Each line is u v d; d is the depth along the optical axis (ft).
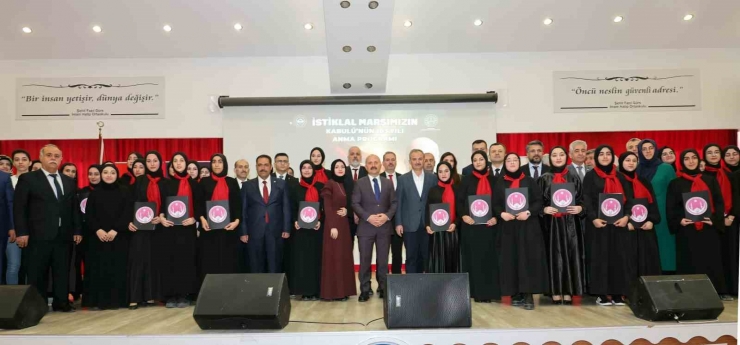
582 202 14.75
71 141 27.63
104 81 27.12
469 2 23.49
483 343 10.96
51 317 13.91
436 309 11.24
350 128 27.27
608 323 11.66
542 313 13.25
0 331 11.82
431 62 27.45
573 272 14.46
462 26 25.05
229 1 23.25
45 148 15.20
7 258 16.08
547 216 14.92
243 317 11.03
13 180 17.63
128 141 27.78
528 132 27.27
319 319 12.76
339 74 24.27
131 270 15.34
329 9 18.52
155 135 27.14
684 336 11.25
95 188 15.57
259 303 11.11
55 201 14.96
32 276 14.60
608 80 27.27
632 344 11.16
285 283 11.80
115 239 15.44
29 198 14.88
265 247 16.55
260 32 25.26
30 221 14.74
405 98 26.84
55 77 27.04
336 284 16.02
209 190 15.93
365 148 27.22
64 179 15.46
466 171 20.83
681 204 15.74
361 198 16.11
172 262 15.40
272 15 24.18
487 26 25.09
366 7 18.38
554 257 14.58
